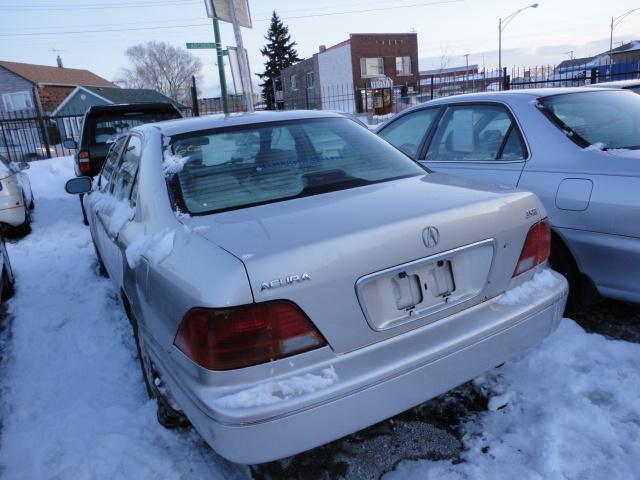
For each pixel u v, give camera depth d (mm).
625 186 2906
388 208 2125
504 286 2303
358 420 1856
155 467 2371
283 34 60531
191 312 1784
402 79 40344
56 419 2816
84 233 7492
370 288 1915
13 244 7152
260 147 2684
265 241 1854
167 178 2432
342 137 2941
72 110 38594
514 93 3844
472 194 2330
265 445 1729
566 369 2859
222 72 10766
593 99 3838
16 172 7965
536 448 2320
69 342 3787
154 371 2512
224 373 1736
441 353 2021
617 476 2137
